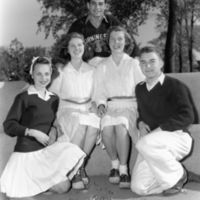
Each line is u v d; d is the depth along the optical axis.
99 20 2.84
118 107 2.27
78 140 2.23
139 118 2.24
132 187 2.07
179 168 2.02
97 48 2.81
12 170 2.03
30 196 2.02
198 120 2.59
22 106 2.11
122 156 2.20
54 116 2.24
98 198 2.04
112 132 2.21
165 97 2.08
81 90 2.30
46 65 2.16
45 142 2.08
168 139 1.99
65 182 2.07
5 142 2.38
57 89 2.32
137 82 2.28
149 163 1.97
